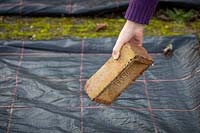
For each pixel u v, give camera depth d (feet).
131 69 5.18
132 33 5.21
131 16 5.08
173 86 8.74
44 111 7.96
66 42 9.77
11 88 8.50
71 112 7.98
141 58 5.04
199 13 11.53
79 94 8.43
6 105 8.09
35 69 9.11
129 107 8.15
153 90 8.63
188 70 9.00
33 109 8.00
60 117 7.86
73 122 7.77
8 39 10.07
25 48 9.67
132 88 8.64
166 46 9.75
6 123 7.70
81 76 8.96
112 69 5.35
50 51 9.64
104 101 5.54
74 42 9.77
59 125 7.71
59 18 11.24
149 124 7.78
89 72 9.08
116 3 11.27
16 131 7.56
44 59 9.39
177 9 11.57
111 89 5.43
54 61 9.35
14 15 11.24
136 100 8.34
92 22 11.07
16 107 8.04
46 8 11.18
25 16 11.25
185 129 7.68
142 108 8.15
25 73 8.95
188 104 8.27
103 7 11.21
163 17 11.27
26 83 8.63
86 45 9.72
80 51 9.64
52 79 8.83
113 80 5.31
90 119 7.84
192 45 9.61
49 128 7.64
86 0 11.42
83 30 10.66
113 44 9.78
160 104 8.28
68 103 8.20
